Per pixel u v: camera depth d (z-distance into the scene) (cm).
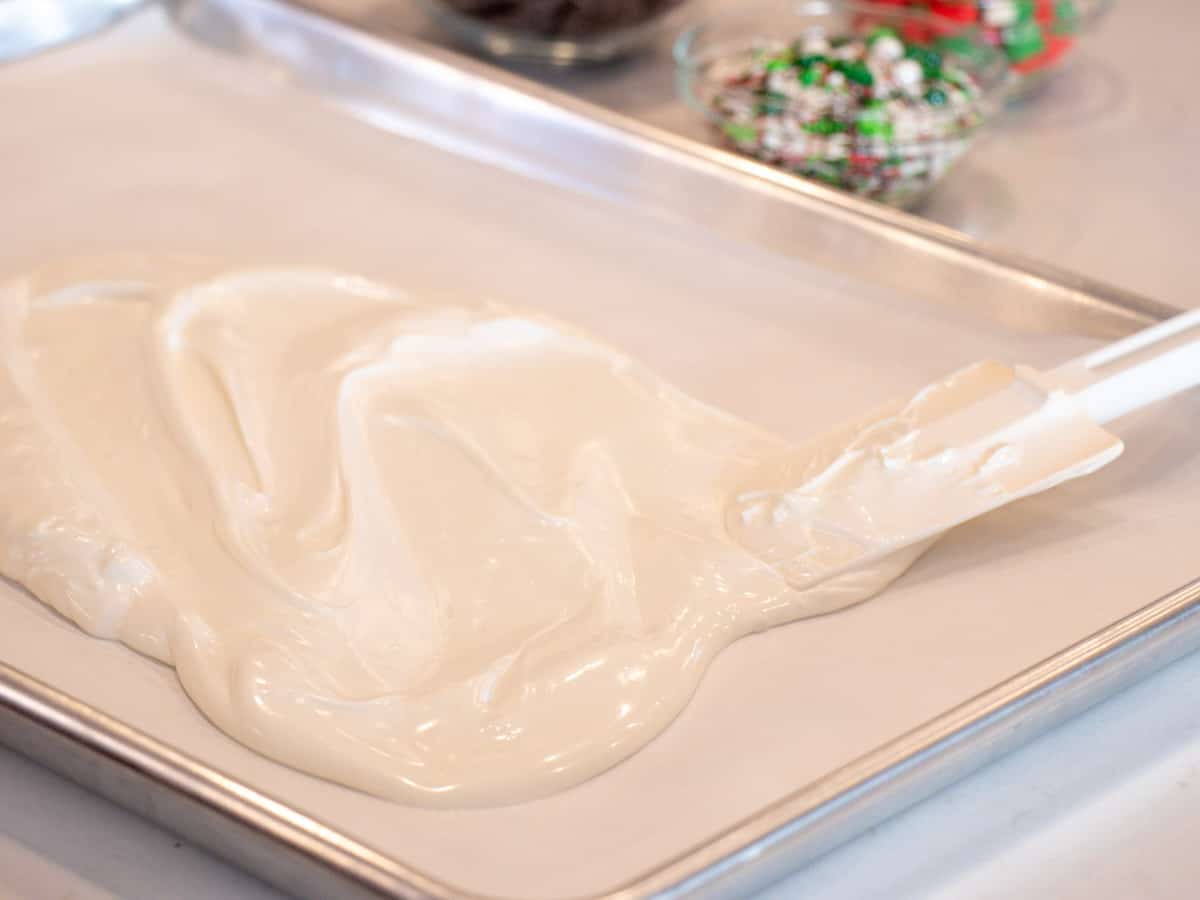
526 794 60
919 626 66
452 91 92
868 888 59
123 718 61
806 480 67
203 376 71
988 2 96
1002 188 93
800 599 66
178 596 64
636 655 63
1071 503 71
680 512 68
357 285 76
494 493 67
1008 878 59
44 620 64
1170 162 96
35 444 68
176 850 59
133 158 90
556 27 99
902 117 86
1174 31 111
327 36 95
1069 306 79
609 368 73
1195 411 74
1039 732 63
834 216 84
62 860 59
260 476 67
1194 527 69
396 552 66
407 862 57
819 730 62
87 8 98
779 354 79
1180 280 86
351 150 91
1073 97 102
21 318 74
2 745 61
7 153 89
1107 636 63
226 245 84
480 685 62
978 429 68
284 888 57
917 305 81
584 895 56
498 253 85
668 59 103
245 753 60
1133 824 61
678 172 87
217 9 98
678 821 59
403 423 69
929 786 60
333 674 62
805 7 99
